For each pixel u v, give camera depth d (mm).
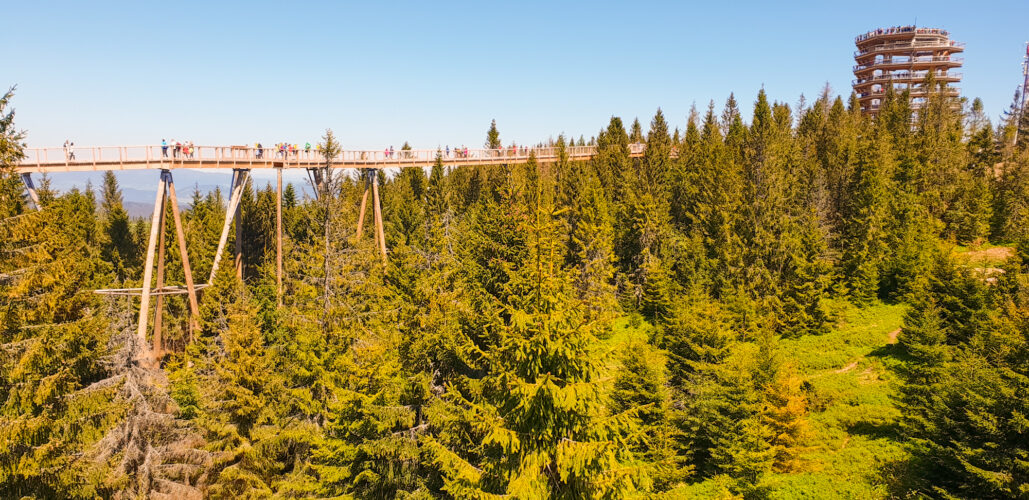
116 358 21875
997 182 58531
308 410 23281
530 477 11188
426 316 21703
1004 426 18219
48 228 18250
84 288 24266
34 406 17250
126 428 20547
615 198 62156
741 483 23141
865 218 46625
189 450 22531
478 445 18047
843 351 37469
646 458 22891
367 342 23641
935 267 37938
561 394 11070
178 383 28391
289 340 28016
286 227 72438
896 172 53125
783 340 41188
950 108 69375
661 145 70062
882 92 87312
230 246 63781
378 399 20016
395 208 67375
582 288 42219
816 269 44062
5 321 15914
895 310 42594
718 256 48125
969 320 32531
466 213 63219
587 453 11117
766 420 25500
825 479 23016
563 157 65125
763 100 70062
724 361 28750
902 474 21875
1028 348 19234
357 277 29188
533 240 13531
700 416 24953
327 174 28406
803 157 61656
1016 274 34688
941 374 25281
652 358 25828
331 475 20234
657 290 47125
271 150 39750
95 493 18703
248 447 22734
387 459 20266
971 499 18672
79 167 31344
